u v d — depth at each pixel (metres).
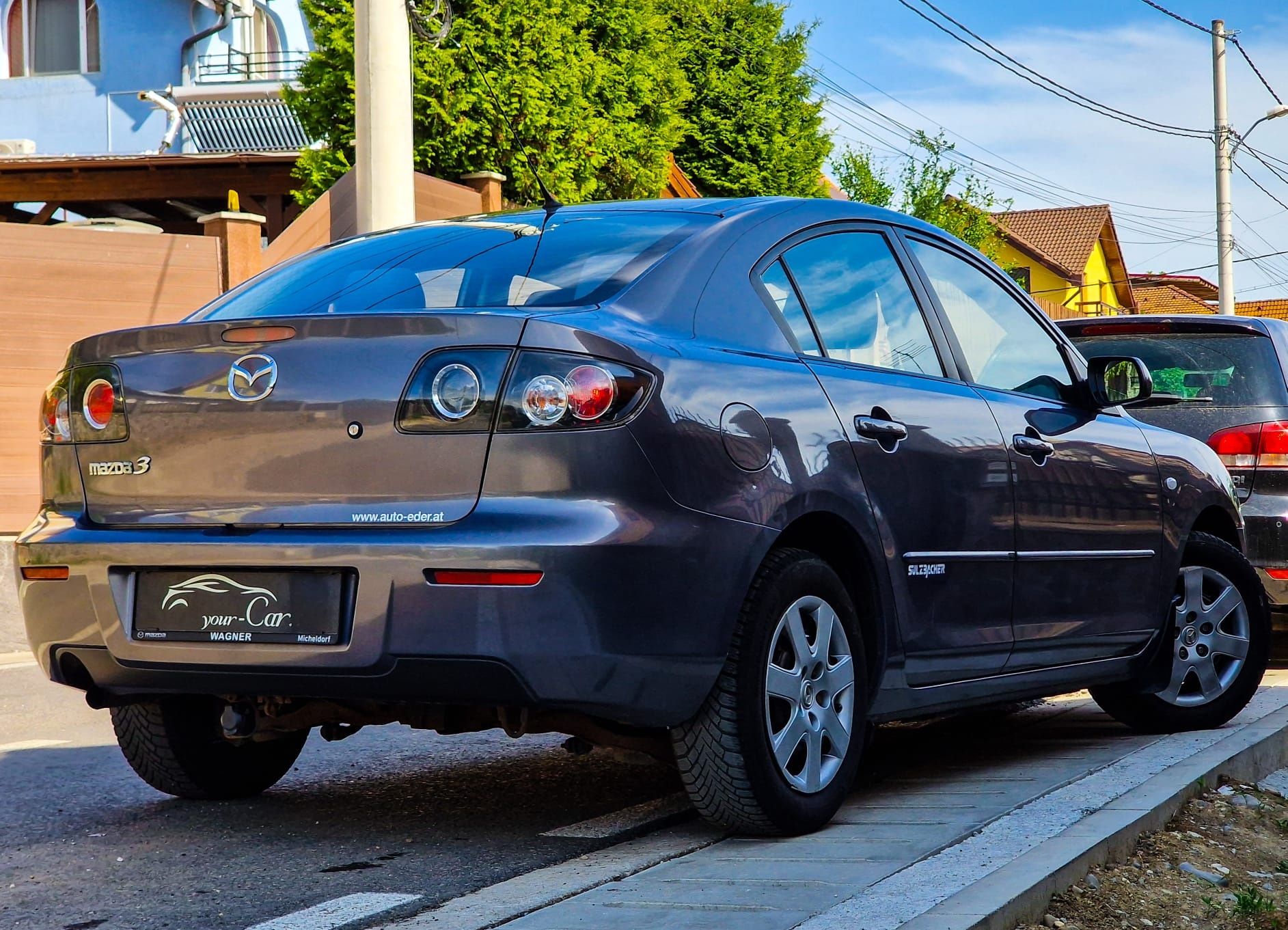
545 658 3.50
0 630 9.65
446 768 5.41
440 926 3.38
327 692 3.69
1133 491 5.40
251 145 26.58
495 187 15.01
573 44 16.66
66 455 4.07
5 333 12.48
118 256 12.91
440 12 14.97
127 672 3.92
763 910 3.29
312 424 3.72
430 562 3.53
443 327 3.65
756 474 3.83
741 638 3.82
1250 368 8.15
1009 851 3.68
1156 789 4.38
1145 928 3.48
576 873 3.82
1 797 4.96
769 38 32.00
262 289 4.55
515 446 3.56
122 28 29.89
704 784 3.87
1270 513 7.90
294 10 31.34
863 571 4.23
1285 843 4.32
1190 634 5.78
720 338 4.00
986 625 4.67
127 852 4.21
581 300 3.92
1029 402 5.11
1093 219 61.69
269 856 4.14
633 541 3.53
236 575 3.77
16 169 20.44
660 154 20.08
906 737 5.89
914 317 4.77
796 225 4.46
